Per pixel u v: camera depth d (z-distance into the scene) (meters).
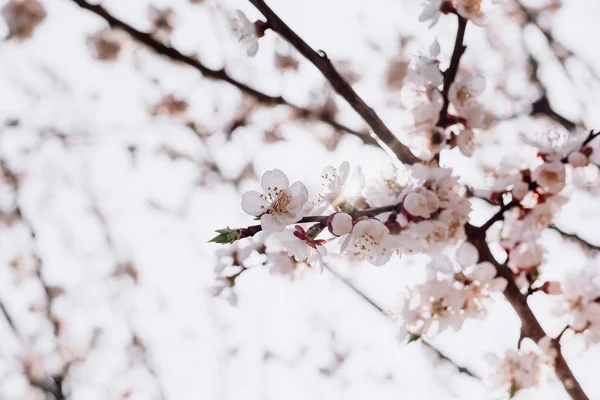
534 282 0.91
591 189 1.10
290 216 0.87
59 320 2.02
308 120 1.40
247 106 1.45
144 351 2.14
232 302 1.03
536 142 0.90
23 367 1.85
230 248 1.03
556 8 1.46
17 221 1.94
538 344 0.91
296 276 1.03
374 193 0.89
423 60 0.90
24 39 1.40
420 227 0.88
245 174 1.70
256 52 0.94
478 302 0.91
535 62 1.40
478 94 0.90
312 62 0.93
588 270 0.91
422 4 0.90
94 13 1.01
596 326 0.91
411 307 0.91
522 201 0.90
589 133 0.89
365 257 0.88
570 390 0.90
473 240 0.90
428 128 0.90
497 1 0.90
